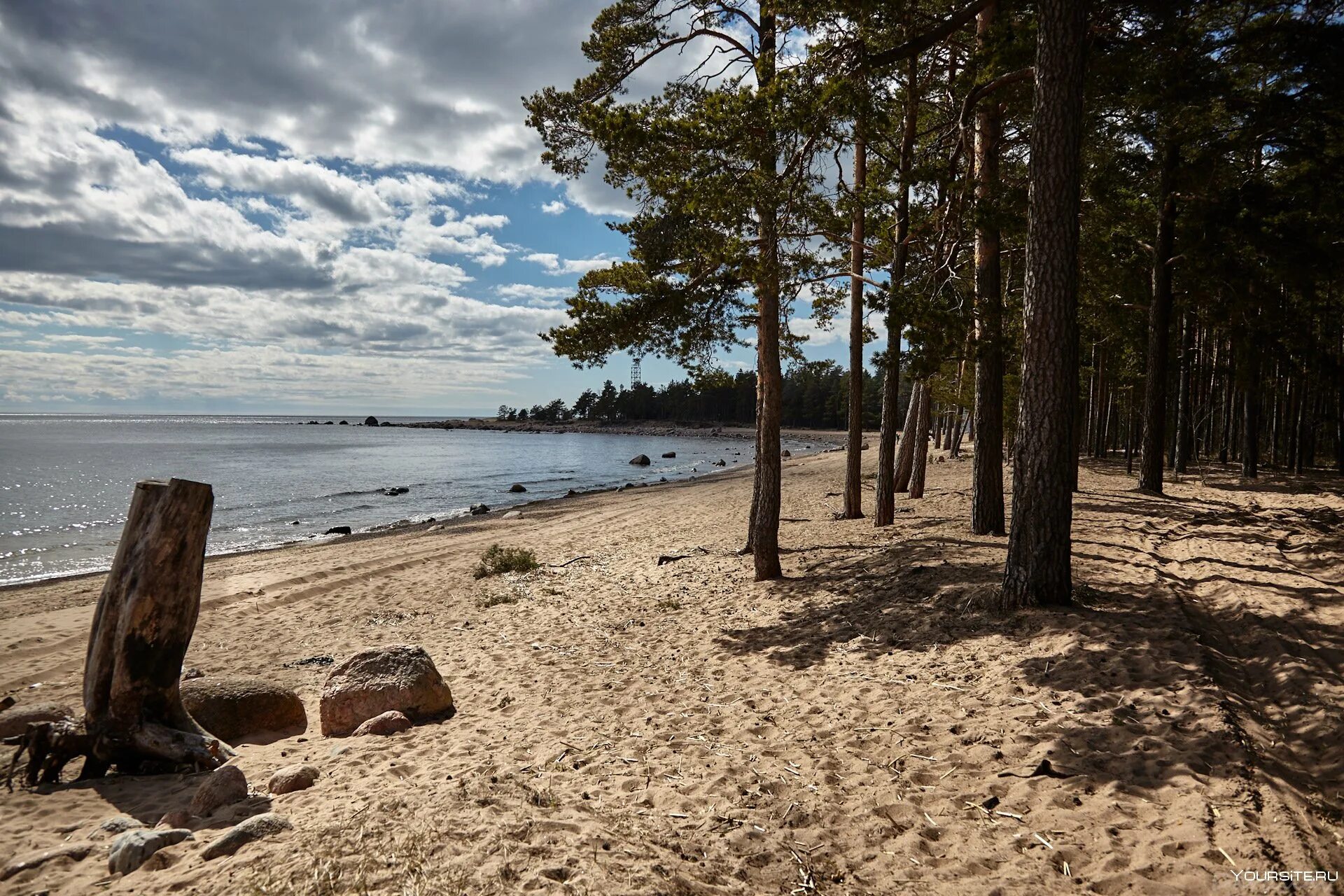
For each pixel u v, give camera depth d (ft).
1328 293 57.36
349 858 9.66
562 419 602.44
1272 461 86.17
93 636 15.60
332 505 102.06
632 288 35.58
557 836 10.73
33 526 78.18
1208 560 29.12
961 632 21.57
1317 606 21.07
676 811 12.75
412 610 36.91
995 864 10.69
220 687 19.40
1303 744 13.42
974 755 14.07
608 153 32.01
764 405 34.68
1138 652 17.54
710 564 40.96
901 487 66.39
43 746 14.92
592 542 56.85
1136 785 12.14
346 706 19.38
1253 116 41.70
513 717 19.36
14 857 11.37
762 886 10.41
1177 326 74.64
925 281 36.63
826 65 30.12
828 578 32.65
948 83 39.45
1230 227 44.32
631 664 23.76
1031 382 22.22
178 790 14.40
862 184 44.32
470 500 109.70
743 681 20.81
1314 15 38.40
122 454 197.57
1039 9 22.53
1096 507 45.34
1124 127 44.21
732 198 27.22
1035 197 22.13
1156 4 34.99
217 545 69.51
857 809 12.57
